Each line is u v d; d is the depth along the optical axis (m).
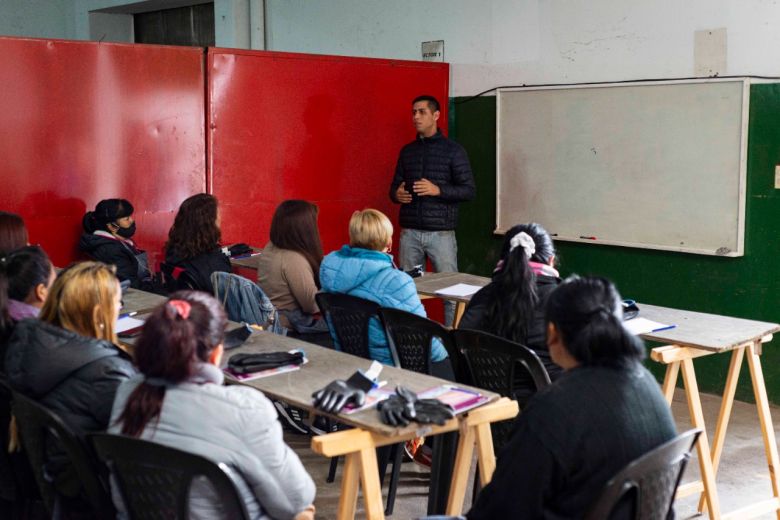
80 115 4.77
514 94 5.67
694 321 3.47
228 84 5.22
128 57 4.90
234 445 1.92
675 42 4.88
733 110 4.65
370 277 3.46
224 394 1.94
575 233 5.46
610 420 1.70
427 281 4.39
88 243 4.70
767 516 3.44
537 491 1.70
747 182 4.67
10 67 4.54
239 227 5.36
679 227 4.96
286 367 2.71
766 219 4.63
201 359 1.97
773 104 4.53
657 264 5.11
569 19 5.36
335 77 5.62
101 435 1.94
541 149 5.57
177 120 5.09
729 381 3.40
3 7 8.04
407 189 5.73
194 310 1.96
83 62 4.75
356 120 5.75
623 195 5.19
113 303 2.31
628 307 3.54
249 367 2.64
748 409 4.73
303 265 4.04
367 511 2.27
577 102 5.34
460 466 2.46
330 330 3.61
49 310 2.29
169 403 1.93
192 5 7.91
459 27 5.97
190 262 4.29
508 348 2.81
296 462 2.03
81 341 2.21
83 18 8.42
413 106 5.62
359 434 2.24
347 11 6.64
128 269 4.72
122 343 3.07
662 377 5.20
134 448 1.91
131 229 4.80
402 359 3.37
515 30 5.66
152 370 1.93
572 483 1.71
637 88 5.04
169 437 1.93
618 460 1.70
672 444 1.73
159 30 8.34
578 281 1.84
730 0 4.64
